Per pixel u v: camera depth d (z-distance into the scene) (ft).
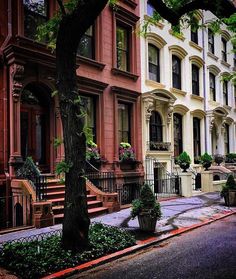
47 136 41.27
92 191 39.52
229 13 24.63
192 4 24.98
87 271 20.01
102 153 46.68
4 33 36.83
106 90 48.32
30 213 31.35
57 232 27.30
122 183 48.67
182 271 19.61
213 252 23.47
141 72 55.31
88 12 21.44
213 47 80.23
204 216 37.11
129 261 21.81
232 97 88.22
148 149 54.39
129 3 53.21
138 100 54.03
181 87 66.69
